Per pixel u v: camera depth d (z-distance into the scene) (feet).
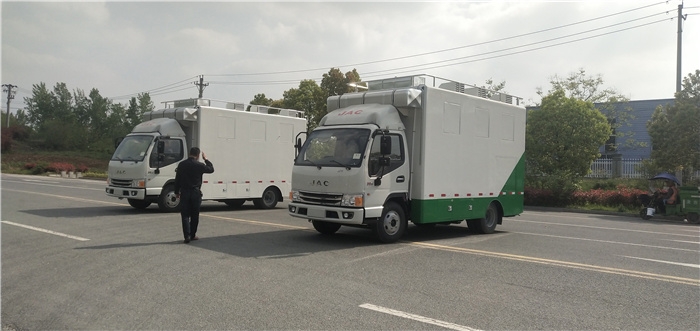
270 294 20.90
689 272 27.02
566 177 82.84
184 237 33.81
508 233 43.42
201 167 34.12
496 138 43.21
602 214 73.97
